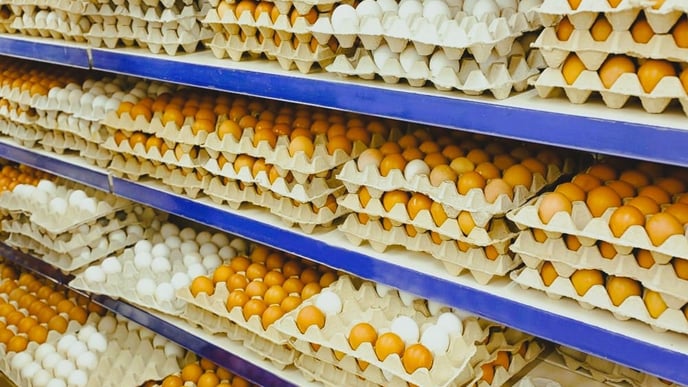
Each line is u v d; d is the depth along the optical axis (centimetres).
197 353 241
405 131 220
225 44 217
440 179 174
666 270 138
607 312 153
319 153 202
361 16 176
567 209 150
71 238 283
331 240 201
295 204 209
